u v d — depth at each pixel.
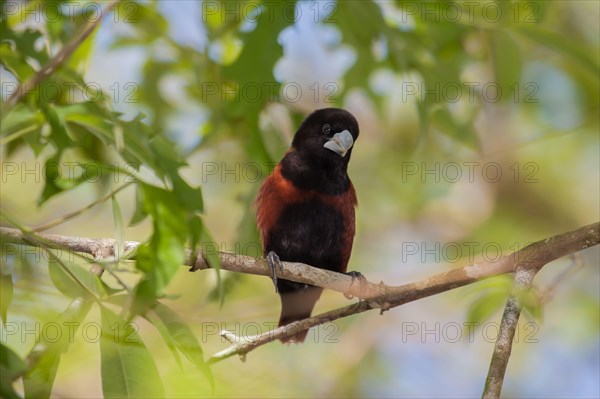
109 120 6.98
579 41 18.95
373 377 18.09
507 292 9.18
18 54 8.55
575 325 18.33
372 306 9.45
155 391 6.38
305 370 16.53
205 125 13.08
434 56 12.03
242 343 9.12
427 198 18.77
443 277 9.19
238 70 11.20
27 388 6.25
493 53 11.55
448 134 12.55
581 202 20.41
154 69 13.56
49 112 7.22
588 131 19.36
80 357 13.41
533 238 19.62
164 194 6.74
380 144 19.98
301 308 12.08
